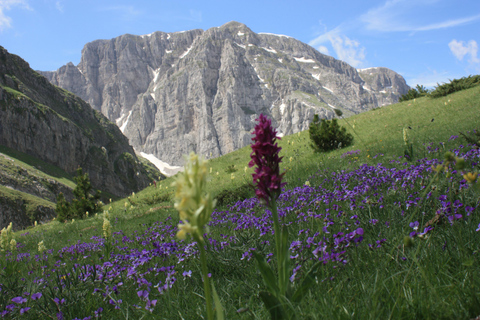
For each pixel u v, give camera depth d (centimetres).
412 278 257
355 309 216
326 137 2461
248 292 337
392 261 299
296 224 602
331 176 1230
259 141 222
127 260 530
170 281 364
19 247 1509
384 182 694
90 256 823
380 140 2155
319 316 226
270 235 544
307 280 214
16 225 10069
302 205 745
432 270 267
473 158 727
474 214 378
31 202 10938
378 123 2981
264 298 207
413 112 3011
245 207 1049
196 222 138
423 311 212
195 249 496
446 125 1986
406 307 217
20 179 12469
